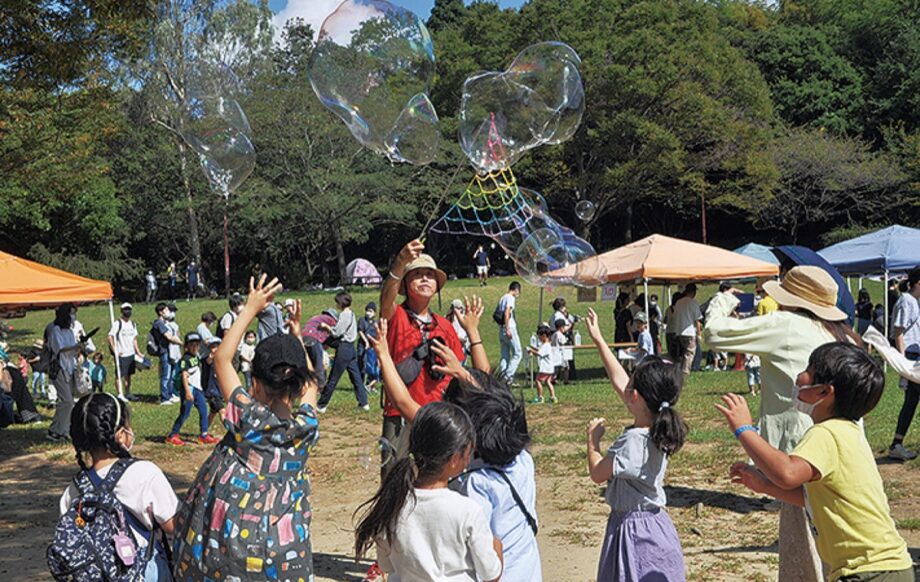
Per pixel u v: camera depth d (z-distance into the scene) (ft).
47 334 39.17
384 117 18.04
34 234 121.08
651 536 12.16
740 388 49.78
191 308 100.94
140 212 133.39
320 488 28.45
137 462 11.24
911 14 156.25
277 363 10.61
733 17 170.50
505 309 50.78
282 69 149.79
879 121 150.41
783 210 139.85
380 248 158.40
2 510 26.32
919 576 17.58
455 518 9.45
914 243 61.57
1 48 31.78
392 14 18.04
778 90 152.76
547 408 45.03
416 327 16.56
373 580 17.34
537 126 19.60
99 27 32.37
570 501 24.91
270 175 122.83
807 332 14.46
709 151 124.57
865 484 9.82
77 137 59.77
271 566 10.18
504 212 25.34
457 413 9.81
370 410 46.52
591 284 25.68
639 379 12.36
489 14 130.31
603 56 113.60
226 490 10.28
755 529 21.50
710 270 55.62
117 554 10.73
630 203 138.51
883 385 10.11
